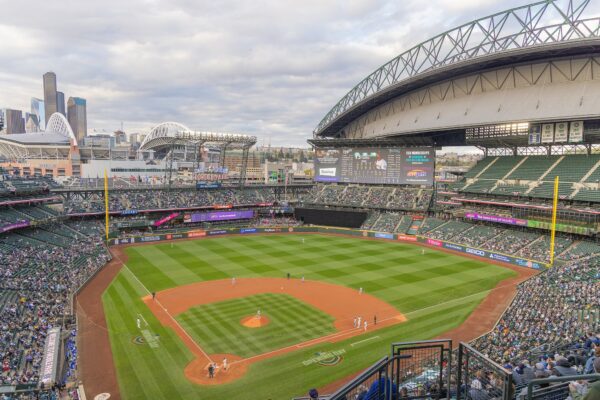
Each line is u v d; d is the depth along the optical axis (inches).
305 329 1738.4
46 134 7746.1
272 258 3048.7
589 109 3058.6
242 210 4530.0
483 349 1393.9
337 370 1398.9
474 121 3649.1
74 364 1393.9
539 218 3080.7
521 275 2608.3
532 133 3494.1
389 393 374.9
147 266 2780.5
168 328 1738.4
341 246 3511.3
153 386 1291.8
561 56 3233.3
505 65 3533.5
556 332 1432.1
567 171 3267.7
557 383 358.6
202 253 3203.7
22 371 1312.7
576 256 2655.0
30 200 3186.5
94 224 3666.3
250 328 1740.9
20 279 2122.3
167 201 4227.4
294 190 5260.8
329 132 5629.9
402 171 4298.7
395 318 1872.5
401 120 4411.9
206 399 1223.5
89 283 2374.5
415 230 3860.7
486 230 3464.6
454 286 2365.9
